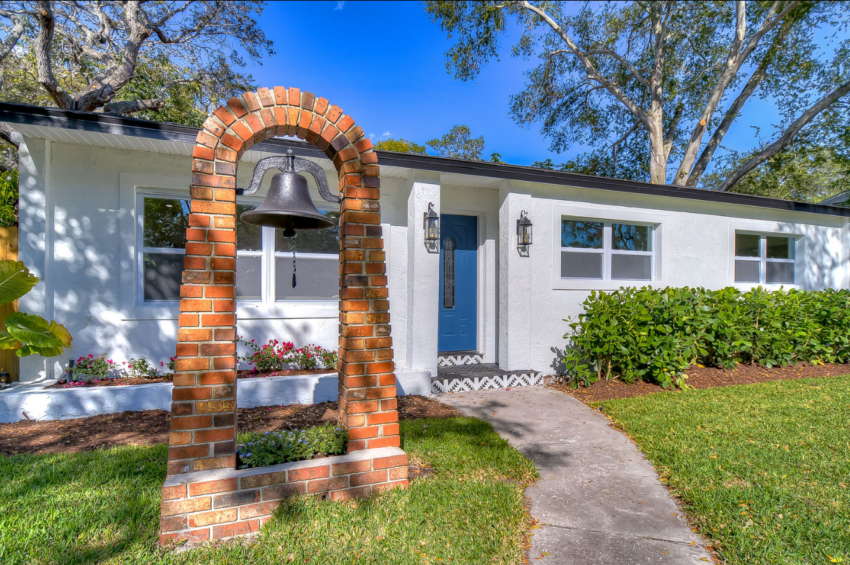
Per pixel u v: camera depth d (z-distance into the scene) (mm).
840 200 12180
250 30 12648
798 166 15281
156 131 4859
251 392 5164
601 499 3150
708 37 13938
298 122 2982
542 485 3348
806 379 6465
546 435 4398
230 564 2266
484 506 2887
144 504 2811
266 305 5926
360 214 3121
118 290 5379
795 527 2684
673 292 6555
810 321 7270
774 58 13367
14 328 4309
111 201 5355
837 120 13391
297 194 3211
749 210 8805
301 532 2525
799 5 11695
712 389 5922
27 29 10047
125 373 5352
